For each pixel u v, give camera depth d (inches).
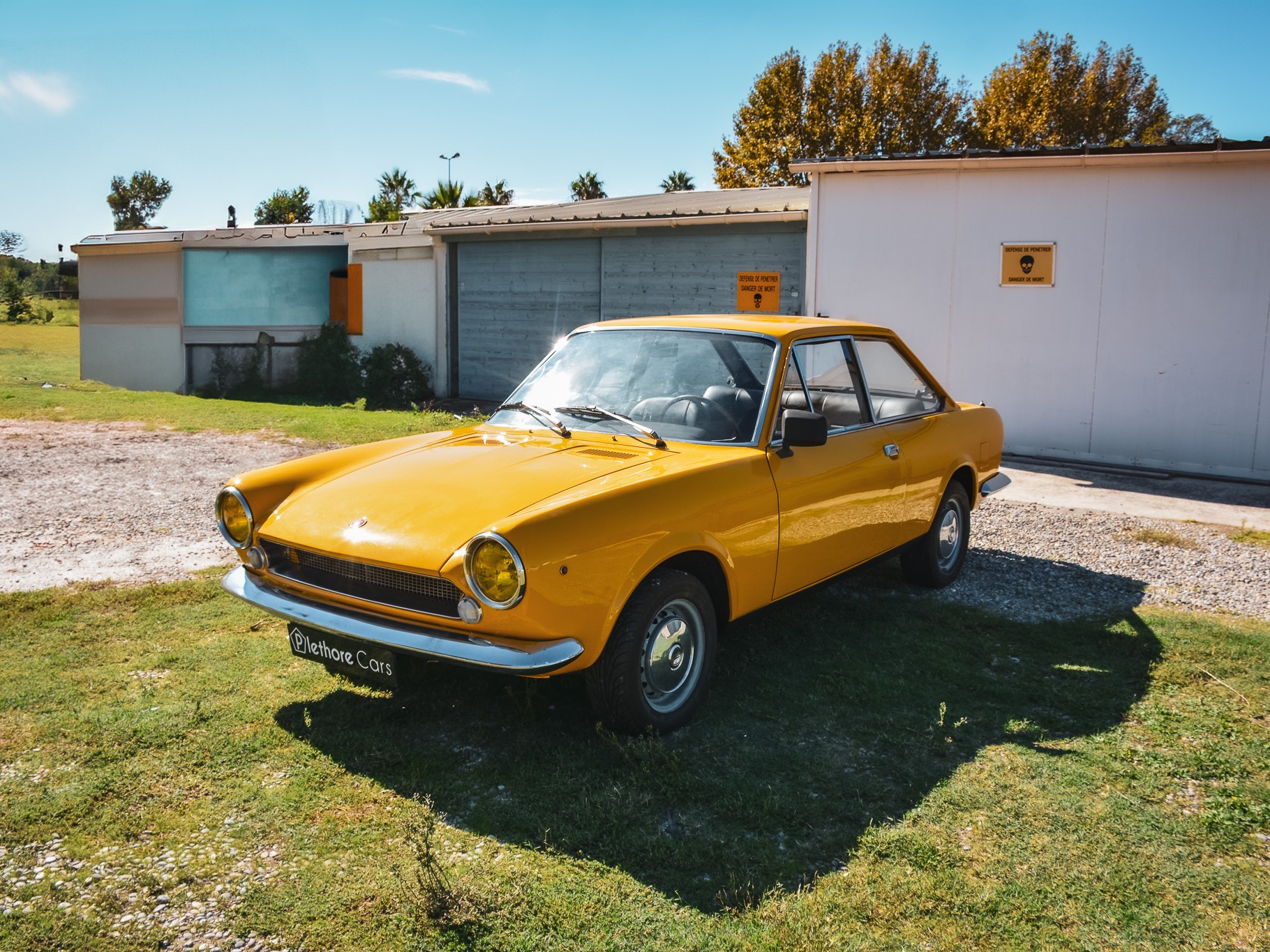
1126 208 359.9
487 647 112.8
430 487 131.7
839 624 182.9
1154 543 253.1
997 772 123.3
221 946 88.0
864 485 169.8
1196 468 361.7
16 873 98.3
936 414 204.1
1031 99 1469.0
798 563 155.0
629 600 124.1
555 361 175.9
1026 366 385.1
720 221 480.1
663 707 132.0
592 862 101.7
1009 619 188.1
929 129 1402.6
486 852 103.6
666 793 115.5
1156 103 1519.4
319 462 149.2
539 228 538.3
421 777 119.0
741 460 141.9
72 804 111.2
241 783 117.2
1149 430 367.9
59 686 145.0
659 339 168.2
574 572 114.0
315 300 692.7
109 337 716.0
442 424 450.9
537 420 161.0
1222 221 346.3
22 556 219.3
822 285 414.9
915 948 88.7
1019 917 93.4
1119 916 93.8
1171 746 131.6
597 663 123.6
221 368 681.6
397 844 104.7
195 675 150.1
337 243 658.2
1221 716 141.9
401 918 91.7
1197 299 354.0
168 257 682.2
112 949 87.2
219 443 399.5
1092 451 378.6
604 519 118.1
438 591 116.8
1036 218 374.9
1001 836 108.1
